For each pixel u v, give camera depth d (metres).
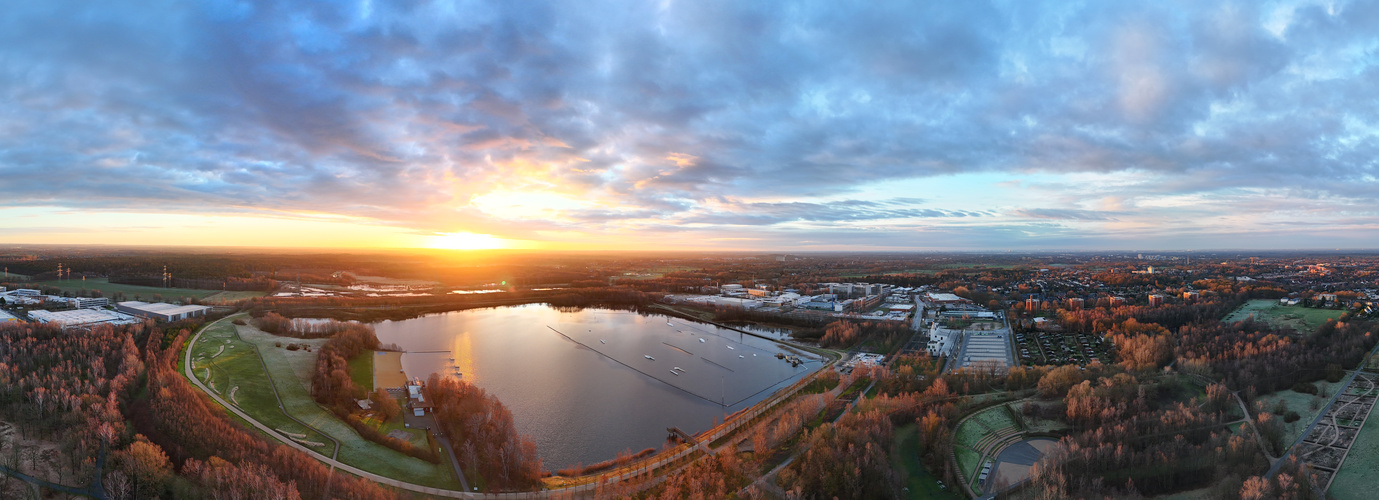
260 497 155.50
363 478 186.88
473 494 183.12
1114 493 174.50
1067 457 190.00
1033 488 182.88
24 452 179.75
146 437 192.25
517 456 195.62
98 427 189.50
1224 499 171.62
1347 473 187.62
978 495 185.62
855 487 177.00
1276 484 175.88
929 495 186.75
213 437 192.38
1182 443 198.38
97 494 163.88
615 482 193.50
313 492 168.12
